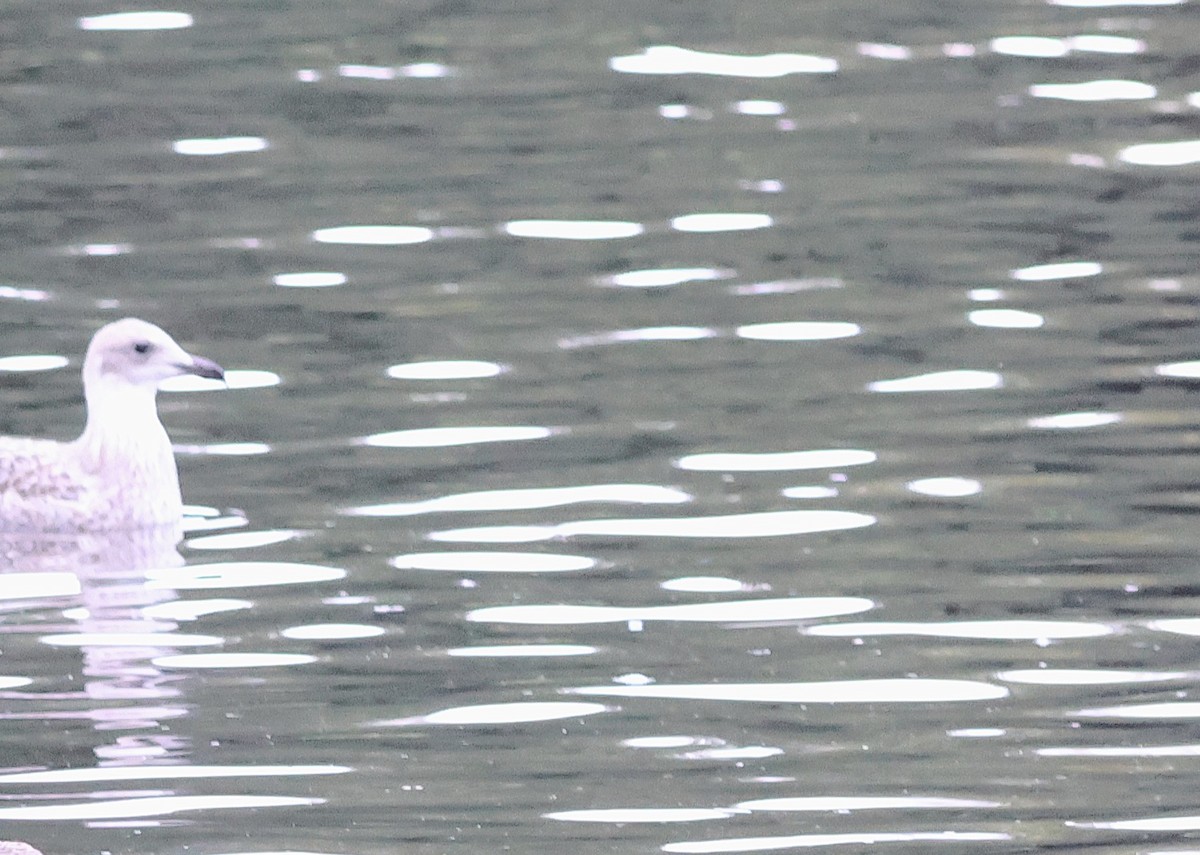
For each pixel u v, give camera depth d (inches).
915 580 808.9
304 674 743.7
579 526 861.8
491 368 1034.7
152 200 1299.2
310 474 920.3
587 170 1346.0
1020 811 649.0
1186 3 1716.3
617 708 718.5
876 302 1112.8
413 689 732.7
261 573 827.4
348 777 673.0
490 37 1660.9
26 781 669.9
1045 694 724.0
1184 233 1205.1
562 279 1160.8
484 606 793.6
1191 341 1045.8
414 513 877.2
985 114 1446.9
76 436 962.1
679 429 957.2
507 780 669.9
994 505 872.9
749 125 1437.0
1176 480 892.6
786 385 1008.2
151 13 1728.6
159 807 654.5
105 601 807.7
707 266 1176.2
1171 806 648.4
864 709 715.4
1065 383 999.6
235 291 1146.0
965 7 1726.1
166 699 726.5
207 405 998.4
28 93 1518.2
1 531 886.4
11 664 752.3
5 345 1069.8
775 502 880.9
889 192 1295.5
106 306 1122.7
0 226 1251.8
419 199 1298.0
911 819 643.5
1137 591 797.2
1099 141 1380.4
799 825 642.2
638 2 1750.7
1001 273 1151.6
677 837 635.5
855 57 1592.0
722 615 782.5
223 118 1461.6
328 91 1523.1
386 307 1122.7
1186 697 717.9
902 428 953.5
